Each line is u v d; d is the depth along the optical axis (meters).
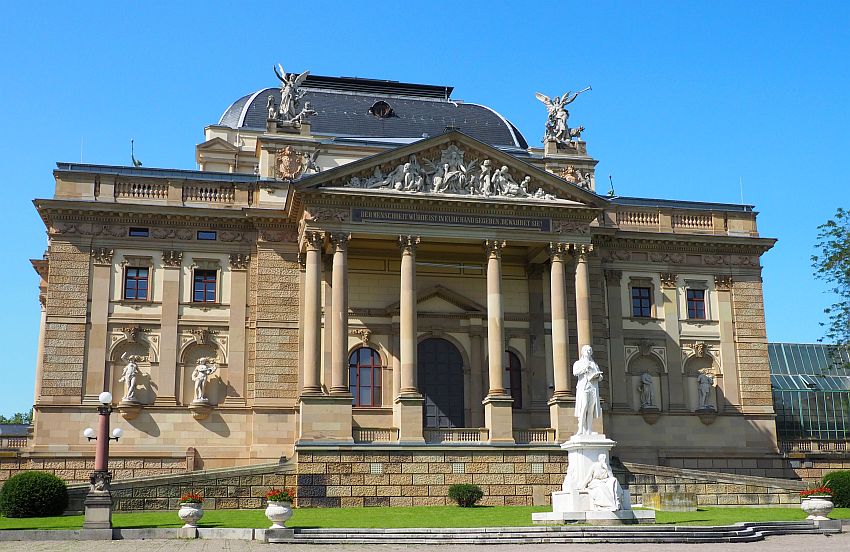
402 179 59.88
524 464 55.88
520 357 65.56
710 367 68.44
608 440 41.50
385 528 38.62
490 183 61.03
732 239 69.88
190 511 39.44
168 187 62.88
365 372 63.44
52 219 60.91
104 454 39.47
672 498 49.88
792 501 55.84
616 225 68.62
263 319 61.50
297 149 66.31
